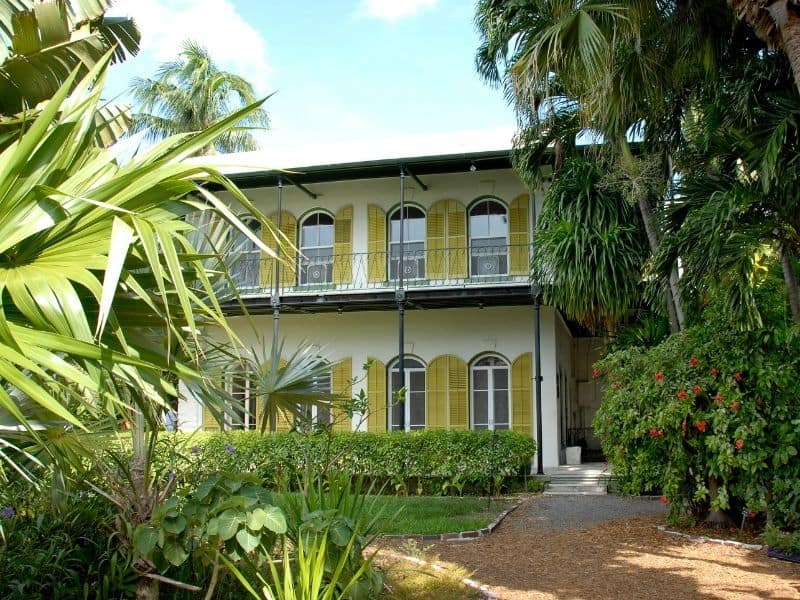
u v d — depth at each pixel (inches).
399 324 674.8
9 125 131.8
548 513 457.4
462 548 343.0
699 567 289.0
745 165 300.0
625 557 310.8
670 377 358.3
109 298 82.7
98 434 180.5
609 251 559.5
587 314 581.0
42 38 159.6
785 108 286.4
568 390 808.9
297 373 220.4
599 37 329.4
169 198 102.0
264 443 561.0
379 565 252.5
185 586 168.1
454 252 727.1
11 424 130.6
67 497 197.6
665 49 372.2
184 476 226.8
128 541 181.5
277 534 166.2
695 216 301.1
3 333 81.1
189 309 91.6
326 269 758.5
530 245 703.1
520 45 527.5
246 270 755.4
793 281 309.4
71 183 103.3
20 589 166.7
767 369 325.7
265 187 770.2
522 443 573.0
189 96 1085.1
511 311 710.5
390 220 757.9
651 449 366.0
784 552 302.8
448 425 706.2
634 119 449.7
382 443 580.4
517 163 609.3
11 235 91.9
